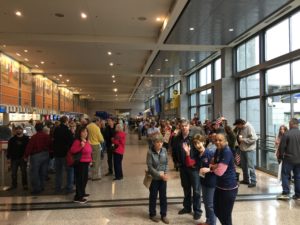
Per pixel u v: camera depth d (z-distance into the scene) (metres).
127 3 7.57
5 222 4.23
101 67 16.95
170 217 4.41
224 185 3.22
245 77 10.50
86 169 5.30
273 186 6.22
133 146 15.34
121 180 7.02
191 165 4.29
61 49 12.28
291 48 7.55
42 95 20.28
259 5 7.10
